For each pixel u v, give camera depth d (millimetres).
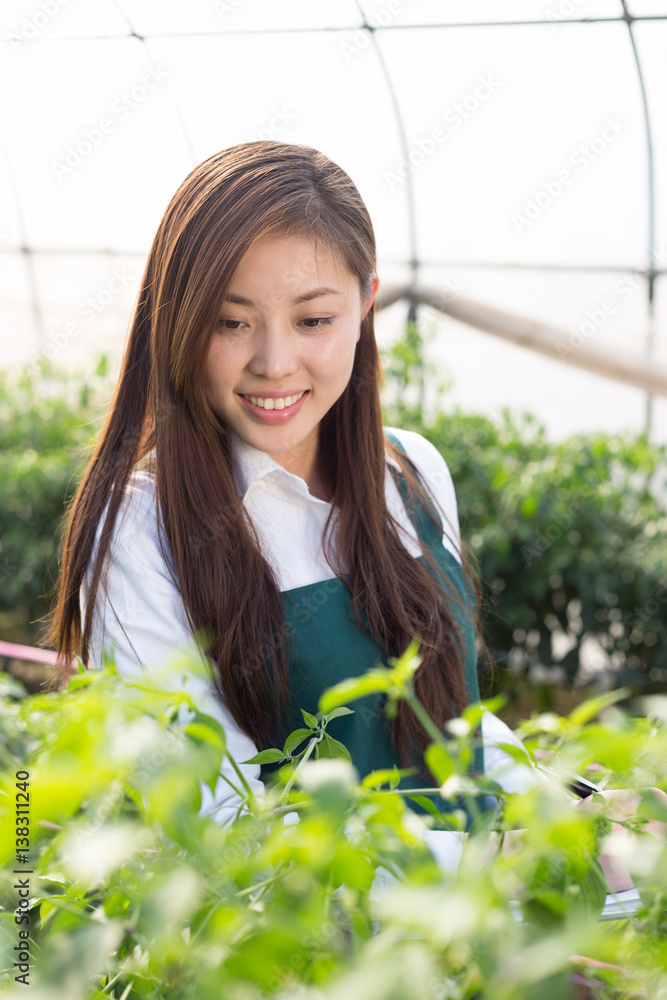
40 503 3465
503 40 4992
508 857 355
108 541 984
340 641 1044
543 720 443
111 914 412
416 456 1310
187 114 5980
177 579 978
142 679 411
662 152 5059
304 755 500
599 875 402
